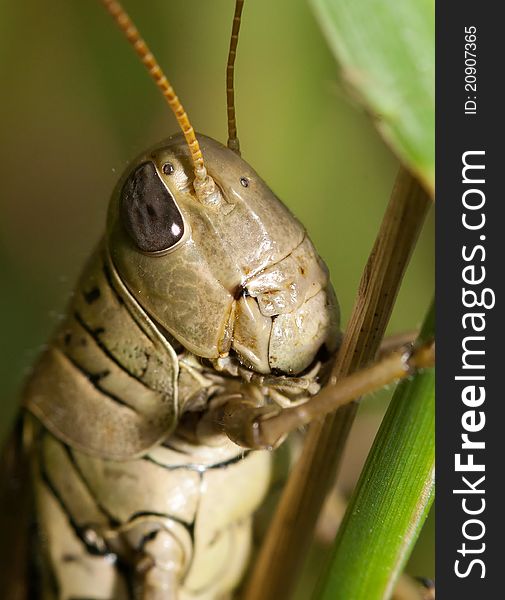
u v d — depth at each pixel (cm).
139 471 7
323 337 7
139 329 7
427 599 7
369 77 6
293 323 7
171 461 7
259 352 7
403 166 6
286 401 7
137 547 8
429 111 6
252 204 7
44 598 8
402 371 6
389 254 7
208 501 7
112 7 6
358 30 6
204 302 7
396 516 6
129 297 7
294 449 8
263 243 7
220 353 7
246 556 8
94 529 8
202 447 7
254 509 8
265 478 8
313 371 7
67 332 7
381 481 6
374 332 7
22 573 8
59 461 8
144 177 7
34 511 8
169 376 7
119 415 7
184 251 7
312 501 7
